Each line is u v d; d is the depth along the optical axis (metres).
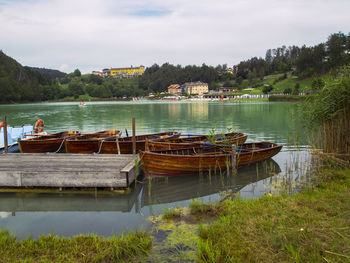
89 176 10.13
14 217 8.44
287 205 7.39
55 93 167.75
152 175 11.98
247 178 12.07
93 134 19.94
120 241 6.04
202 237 6.23
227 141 14.12
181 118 43.56
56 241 6.20
